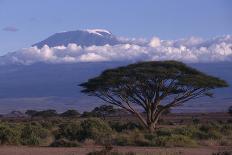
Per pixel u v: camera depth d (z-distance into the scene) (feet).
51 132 177.37
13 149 136.56
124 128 218.79
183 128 178.70
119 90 216.74
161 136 156.56
